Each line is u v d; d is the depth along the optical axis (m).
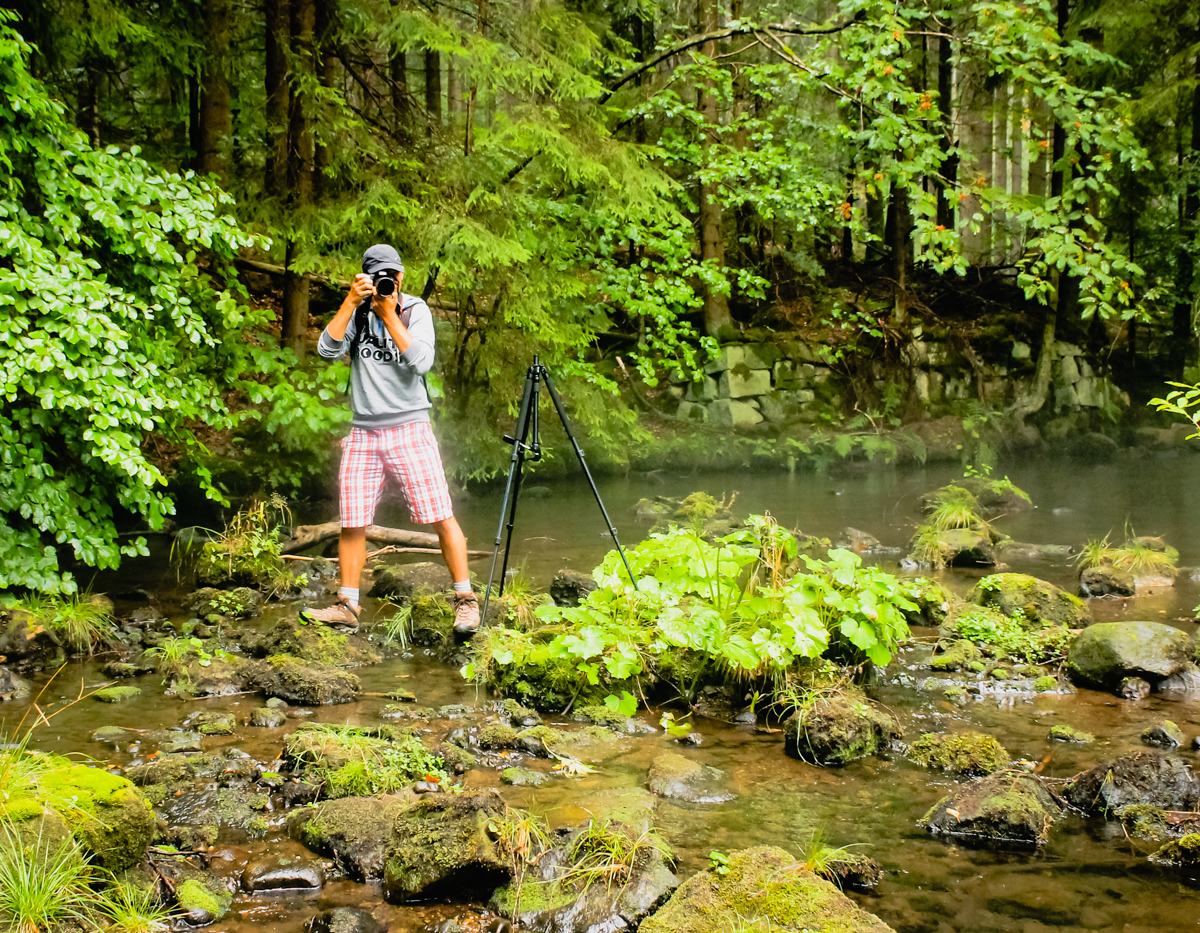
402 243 8.38
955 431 15.12
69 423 4.68
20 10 6.15
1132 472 13.26
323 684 3.68
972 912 2.13
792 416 14.96
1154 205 18.44
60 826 2.07
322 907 2.19
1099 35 14.59
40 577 4.35
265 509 8.19
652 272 14.45
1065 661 4.21
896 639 4.20
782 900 2.05
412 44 7.72
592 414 10.24
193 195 5.28
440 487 4.28
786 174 11.83
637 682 3.83
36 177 4.63
